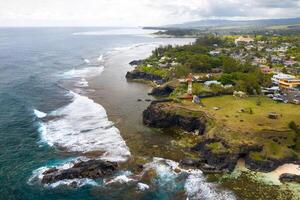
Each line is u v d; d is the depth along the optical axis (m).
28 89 169.75
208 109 117.00
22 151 95.75
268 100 130.75
